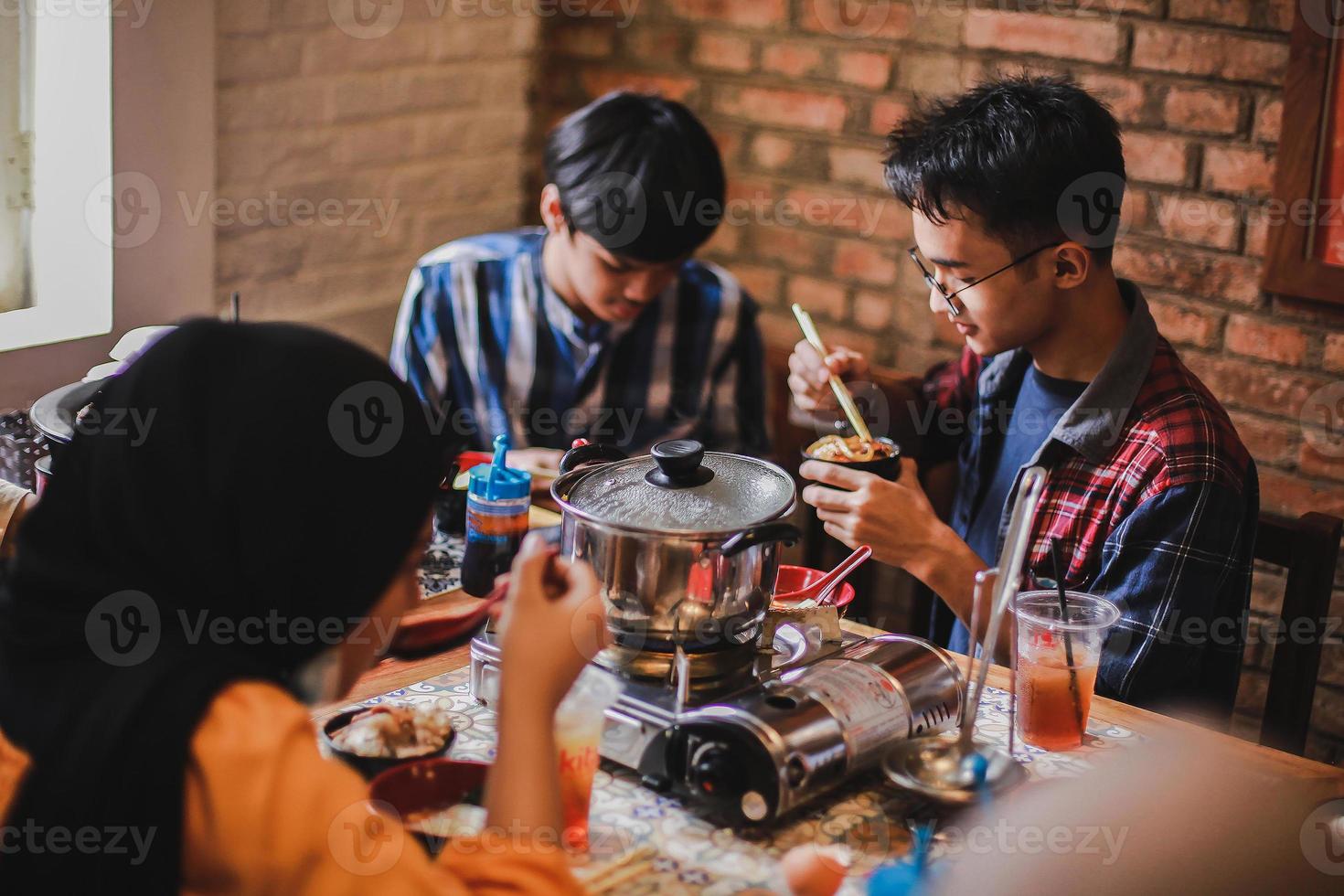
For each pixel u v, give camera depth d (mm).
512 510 1504
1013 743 1249
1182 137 2186
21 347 1993
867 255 2527
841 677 1182
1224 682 1602
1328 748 2236
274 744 831
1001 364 1764
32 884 850
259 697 860
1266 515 1724
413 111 2502
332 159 2389
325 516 894
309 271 2410
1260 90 2102
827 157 2527
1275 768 1217
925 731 1209
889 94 2439
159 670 848
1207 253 2205
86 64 2018
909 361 2523
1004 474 1754
